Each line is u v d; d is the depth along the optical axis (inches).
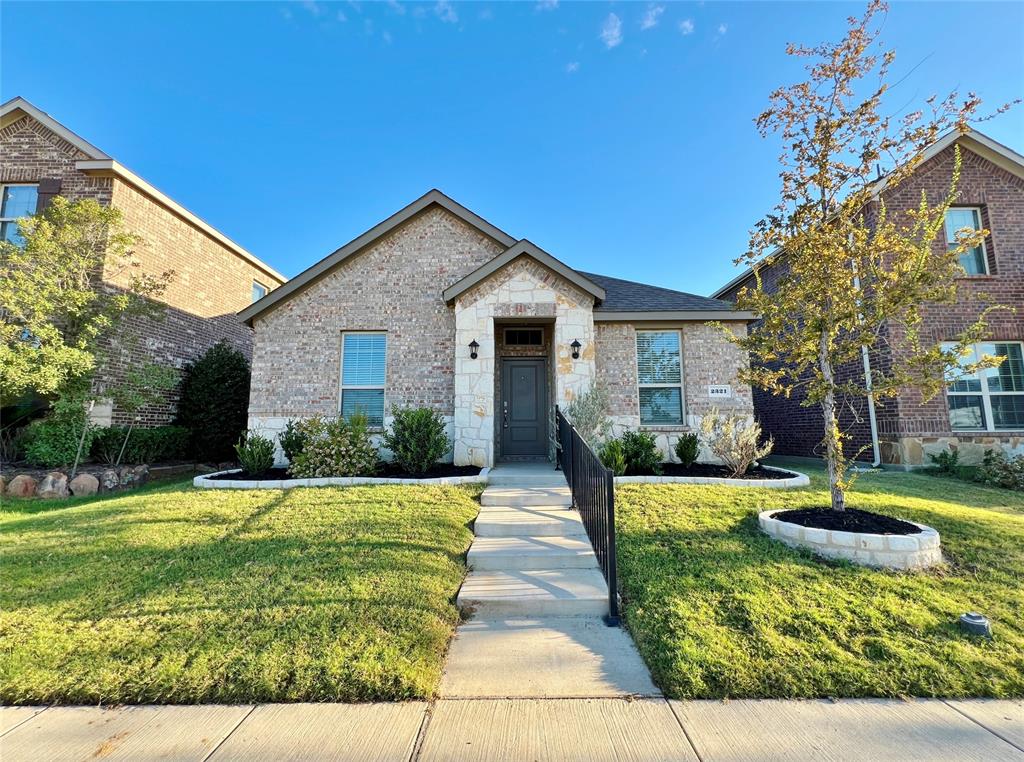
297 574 167.9
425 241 416.8
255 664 119.0
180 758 91.4
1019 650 125.9
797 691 112.2
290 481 297.4
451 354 400.5
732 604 149.3
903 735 97.9
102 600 151.7
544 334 415.5
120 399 358.9
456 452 349.1
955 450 383.6
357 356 406.3
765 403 564.1
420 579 166.7
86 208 354.0
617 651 134.6
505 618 155.8
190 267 498.3
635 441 335.3
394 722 102.5
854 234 207.9
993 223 423.2
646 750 93.4
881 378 209.2
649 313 387.5
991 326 405.7
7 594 156.2
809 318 213.0
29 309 324.5
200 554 185.9
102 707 108.0
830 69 208.4
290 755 92.1
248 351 595.8
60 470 337.1
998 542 192.5
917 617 139.7
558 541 207.5
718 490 271.0
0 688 112.5
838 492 210.8
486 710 107.3
